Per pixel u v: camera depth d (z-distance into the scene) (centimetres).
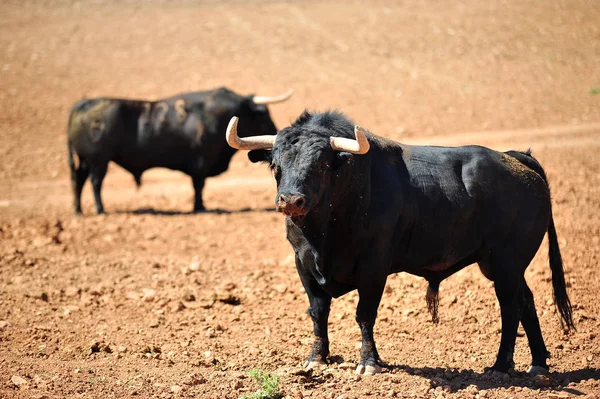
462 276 2061
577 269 2089
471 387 1373
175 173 4222
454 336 1753
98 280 2202
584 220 2491
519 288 1526
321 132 1369
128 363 1561
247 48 6300
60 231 2806
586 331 1744
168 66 5928
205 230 2806
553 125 4631
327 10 7262
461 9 7150
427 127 4709
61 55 6138
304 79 5653
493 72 5775
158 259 2428
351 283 1480
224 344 1708
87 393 1360
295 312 1934
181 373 1487
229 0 7612
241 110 3183
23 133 4728
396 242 1459
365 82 5603
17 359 1585
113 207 3362
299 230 1417
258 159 1445
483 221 1525
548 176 3156
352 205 1398
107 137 3134
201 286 2142
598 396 1362
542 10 6969
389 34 6600
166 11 7250
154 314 1920
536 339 1534
